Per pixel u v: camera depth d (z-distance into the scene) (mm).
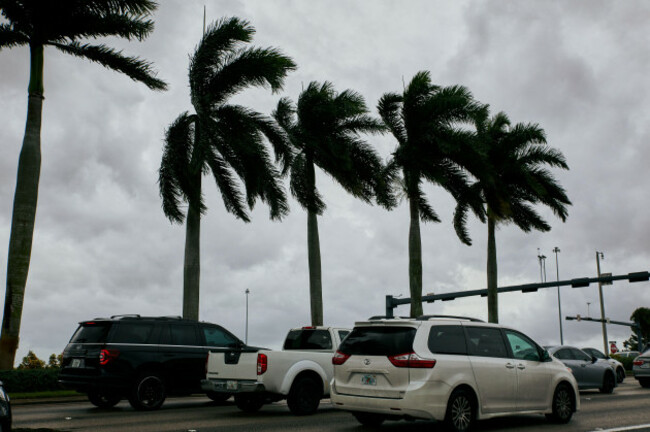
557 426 11383
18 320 20000
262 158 24781
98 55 23828
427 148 28484
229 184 26266
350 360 10430
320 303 26188
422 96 28641
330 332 14148
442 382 9742
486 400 10305
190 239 24766
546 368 11547
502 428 11109
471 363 10234
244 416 13195
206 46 24906
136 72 24250
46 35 22797
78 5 22734
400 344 9922
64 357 14648
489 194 32219
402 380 9703
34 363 38469
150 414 13641
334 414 13602
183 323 15438
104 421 12320
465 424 9984
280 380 13117
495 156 34844
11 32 22391
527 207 36656
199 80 24859
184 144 25156
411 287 27484
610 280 36531
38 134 21750
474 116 28000
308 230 26844
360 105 27172
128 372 14180
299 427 11258
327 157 26516
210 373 13750
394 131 28891
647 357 22875
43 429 9906
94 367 14000
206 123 23844
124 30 23375
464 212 36125
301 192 26656
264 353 13039
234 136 24422
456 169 29172
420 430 10938
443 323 10344
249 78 24953
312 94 26891
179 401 17828
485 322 11078
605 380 20578
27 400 17000
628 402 16688
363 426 11406
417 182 27469
